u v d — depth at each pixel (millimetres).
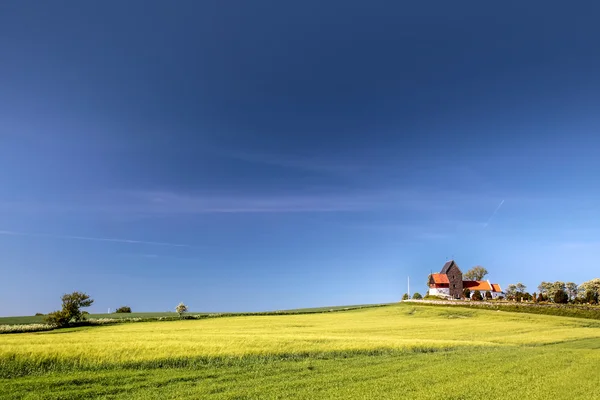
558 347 43125
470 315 92875
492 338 51469
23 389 21562
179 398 19922
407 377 25000
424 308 104250
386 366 28562
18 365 26484
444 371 26922
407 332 58344
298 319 85812
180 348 32375
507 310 102188
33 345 32438
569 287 161500
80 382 23328
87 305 77125
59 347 31344
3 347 30656
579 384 23688
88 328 68438
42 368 26562
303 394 20906
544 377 25516
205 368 27797
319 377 24969
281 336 43875
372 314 98812
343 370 27234
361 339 42719
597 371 27516
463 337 52469
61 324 72188
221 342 36781
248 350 33000
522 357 33219
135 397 20203
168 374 25594
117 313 115000
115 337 42156
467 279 171375
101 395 20672
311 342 38438
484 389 22234
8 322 79812
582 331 63000
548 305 99875
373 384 23188
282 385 22766
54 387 22047
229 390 21641
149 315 103125
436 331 60469
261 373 26094
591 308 97250
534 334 57750
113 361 28172
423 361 30906
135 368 27453
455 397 20656
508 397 20781
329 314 101188
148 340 38219
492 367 28547
